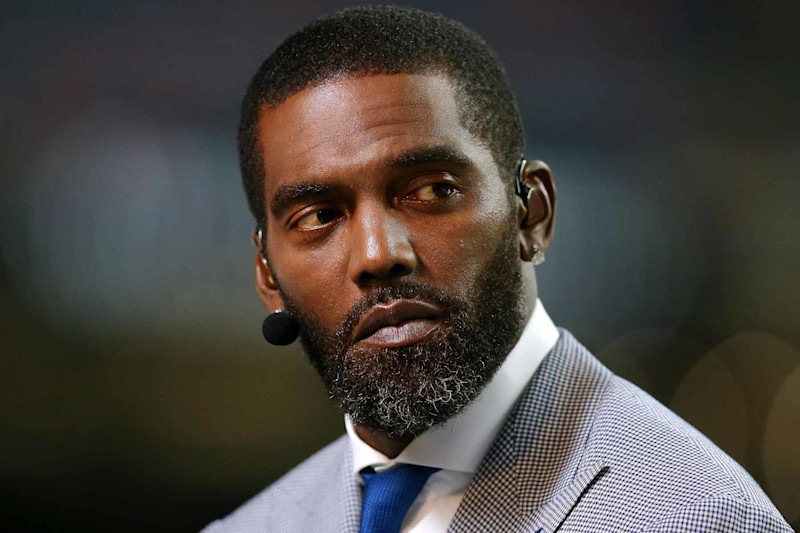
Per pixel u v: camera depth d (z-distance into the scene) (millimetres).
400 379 4359
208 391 13953
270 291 5391
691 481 3939
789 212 15820
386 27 4762
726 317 15414
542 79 16359
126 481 13898
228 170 14344
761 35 16406
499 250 4586
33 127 13594
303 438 14117
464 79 4742
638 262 15547
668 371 15086
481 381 4480
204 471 14078
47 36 13898
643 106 16438
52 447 13695
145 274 13609
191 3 14633
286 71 4805
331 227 4629
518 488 4477
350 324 4473
